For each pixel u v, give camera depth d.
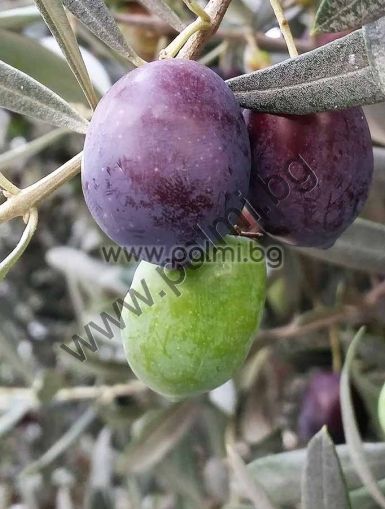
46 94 0.07
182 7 0.15
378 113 0.11
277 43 0.14
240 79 0.06
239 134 0.06
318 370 0.16
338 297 0.14
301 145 0.07
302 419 0.14
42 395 0.17
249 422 0.16
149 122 0.06
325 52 0.06
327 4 0.06
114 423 0.18
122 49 0.07
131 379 0.17
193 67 0.06
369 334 0.15
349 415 0.09
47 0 0.07
